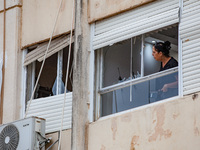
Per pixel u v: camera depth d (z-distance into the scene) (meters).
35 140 22.88
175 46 21.25
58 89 24.58
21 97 25.33
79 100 22.50
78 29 23.19
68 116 23.75
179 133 20.03
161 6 21.64
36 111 24.55
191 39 20.61
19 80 25.48
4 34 26.20
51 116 24.11
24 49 25.75
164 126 20.42
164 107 20.56
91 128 22.25
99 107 22.66
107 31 22.94
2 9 26.56
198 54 20.36
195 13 20.72
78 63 22.81
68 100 23.95
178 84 20.73
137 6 22.22
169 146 20.16
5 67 25.83
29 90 25.36
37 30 25.31
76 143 22.19
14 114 25.05
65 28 24.38
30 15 25.72
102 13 23.03
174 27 21.36
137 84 21.95
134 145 20.97
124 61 22.45
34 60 25.22
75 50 23.03
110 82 22.66
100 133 21.95
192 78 20.31
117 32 22.59
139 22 22.09
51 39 24.88
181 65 20.64
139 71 22.02
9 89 25.47
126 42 22.53
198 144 19.55
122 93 22.27
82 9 23.38
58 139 23.52
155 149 20.45
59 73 24.73
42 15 25.30
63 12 24.59
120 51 22.62
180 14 21.08
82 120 22.36
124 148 21.17
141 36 22.17
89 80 22.89
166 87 21.14
